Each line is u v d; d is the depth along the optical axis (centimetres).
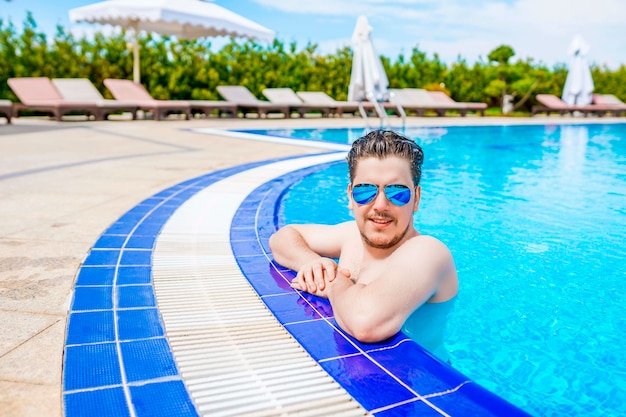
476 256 363
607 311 267
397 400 155
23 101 1566
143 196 494
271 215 425
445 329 243
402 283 197
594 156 982
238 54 2386
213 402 154
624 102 2925
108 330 204
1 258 297
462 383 164
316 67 2512
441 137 1345
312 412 150
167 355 184
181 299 241
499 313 262
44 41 2033
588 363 213
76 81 1709
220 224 393
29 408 148
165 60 2214
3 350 184
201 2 1783
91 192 512
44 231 360
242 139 1130
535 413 176
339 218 479
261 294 248
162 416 146
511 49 2819
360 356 184
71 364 175
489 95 2833
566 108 2308
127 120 1727
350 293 201
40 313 220
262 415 148
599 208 527
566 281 312
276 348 192
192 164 734
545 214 498
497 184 675
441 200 569
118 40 2159
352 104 2031
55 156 800
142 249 323
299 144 1039
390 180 209
